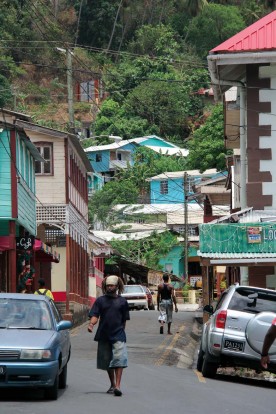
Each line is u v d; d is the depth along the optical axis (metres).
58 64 116.00
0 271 39.06
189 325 45.84
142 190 99.56
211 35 121.81
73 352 29.55
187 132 113.44
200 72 115.31
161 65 115.44
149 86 113.12
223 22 122.12
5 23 110.94
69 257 49.31
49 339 18.16
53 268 53.25
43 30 114.25
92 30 122.88
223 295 23.84
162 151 107.00
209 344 22.72
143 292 64.62
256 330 22.00
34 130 49.16
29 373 17.58
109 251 69.31
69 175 50.47
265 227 32.25
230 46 33.16
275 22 33.72
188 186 97.00
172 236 88.88
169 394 19.48
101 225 90.12
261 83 33.62
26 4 113.25
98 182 99.69
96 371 23.86
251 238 32.25
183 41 121.88
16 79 113.25
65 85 115.06
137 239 87.19
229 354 22.34
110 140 108.75
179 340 35.44
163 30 120.56
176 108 112.75
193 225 92.12
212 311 24.97
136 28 125.56
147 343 33.56
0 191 37.75
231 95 41.34
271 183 33.72
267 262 32.03
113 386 19.36
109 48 123.38
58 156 49.41
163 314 38.38
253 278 33.47
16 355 17.58
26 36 112.94
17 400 18.14
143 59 115.31
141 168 100.56
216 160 78.81
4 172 37.88
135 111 113.62
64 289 53.09
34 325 18.97
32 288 41.66
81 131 112.44
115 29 124.12
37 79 116.31
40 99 113.88
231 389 20.97
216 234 32.34
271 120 33.66
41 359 17.67
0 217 37.62
